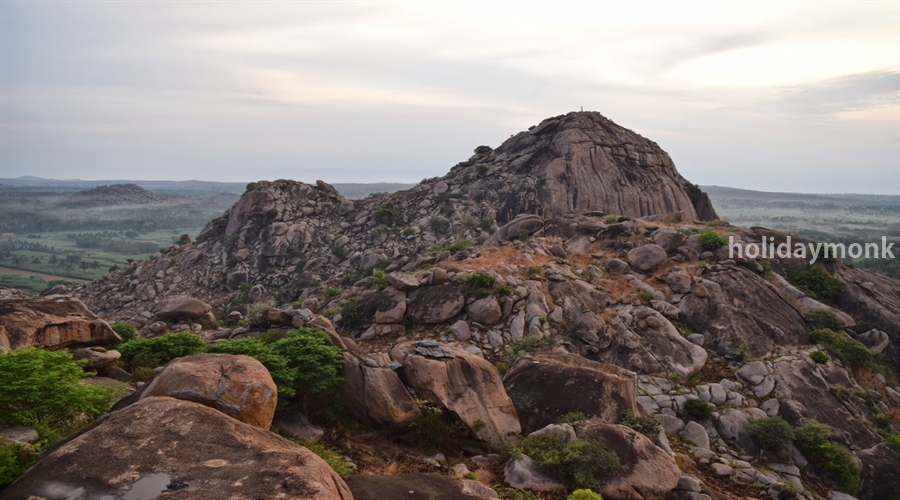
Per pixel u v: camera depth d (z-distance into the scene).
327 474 7.57
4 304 16.84
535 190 62.38
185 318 30.89
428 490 11.06
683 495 14.06
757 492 17.08
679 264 30.48
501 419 16.17
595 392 17.17
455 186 65.94
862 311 28.97
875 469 19.50
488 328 25.66
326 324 19.00
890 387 24.73
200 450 7.59
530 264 30.48
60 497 6.56
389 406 15.05
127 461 7.20
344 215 63.31
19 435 10.12
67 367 12.07
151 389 10.80
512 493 13.07
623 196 64.50
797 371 23.19
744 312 26.33
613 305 27.41
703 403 20.77
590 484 13.52
